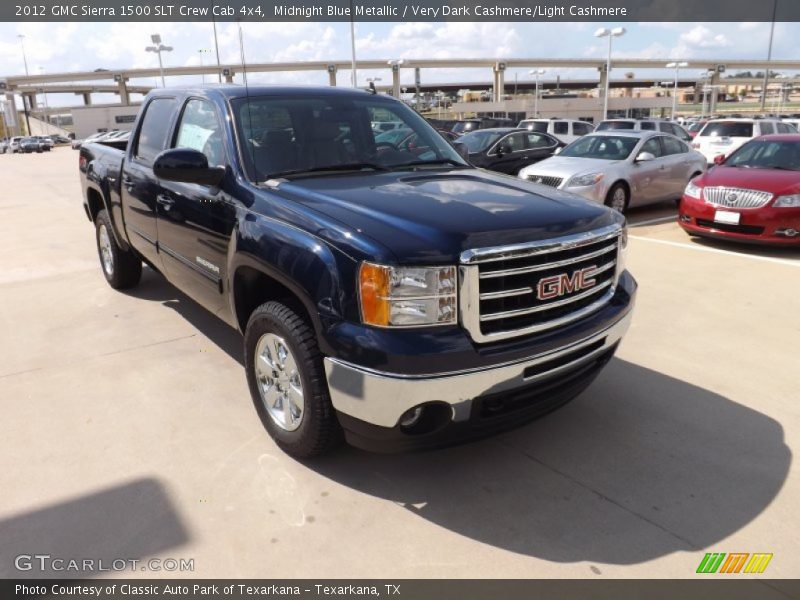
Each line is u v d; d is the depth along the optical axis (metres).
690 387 4.08
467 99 121.94
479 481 3.09
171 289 6.15
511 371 2.69
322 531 2.73
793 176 7.83
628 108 88.50
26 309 5.58
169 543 2.66
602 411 3.78
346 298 2.65
